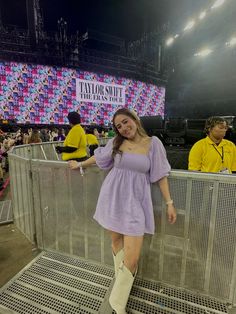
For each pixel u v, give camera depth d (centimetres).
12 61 1056
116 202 136
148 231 141
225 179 138
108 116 1414
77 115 258
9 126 1058
